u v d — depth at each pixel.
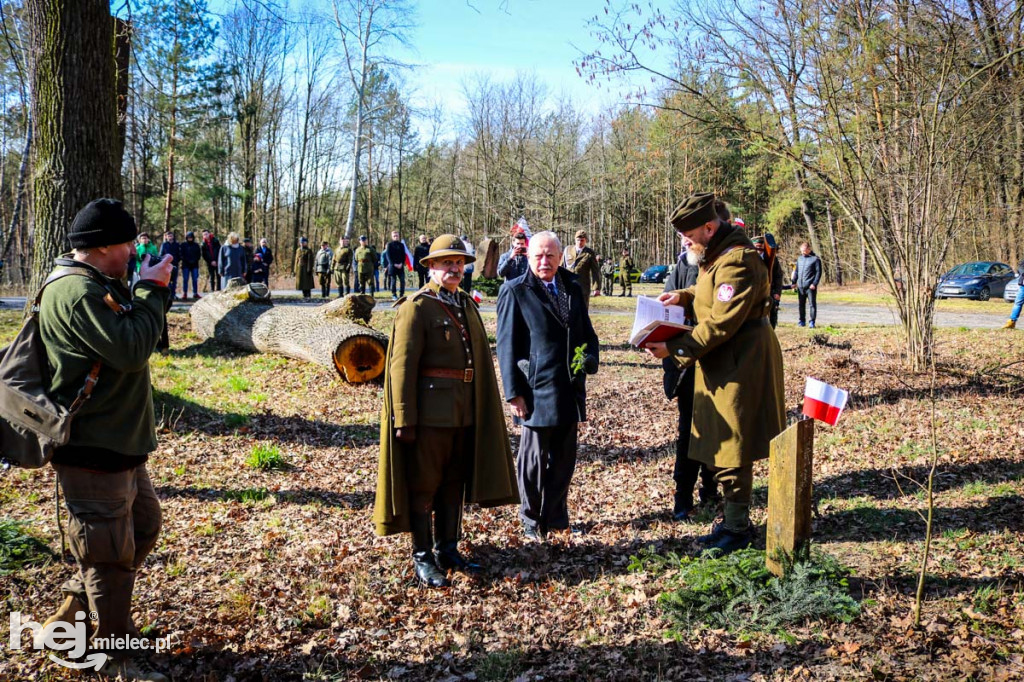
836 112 10.02
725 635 3.75
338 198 54.91
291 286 34.81
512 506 5.93
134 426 3.29
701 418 4.75
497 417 4.68
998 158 10.28
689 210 4.65
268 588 4.36
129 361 3.13
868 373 10.41
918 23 9.46
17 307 17.09
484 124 46.97
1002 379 9.67
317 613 4.08
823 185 11.09
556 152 42.09
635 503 5.94
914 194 10.09
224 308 12.43
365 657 3.70
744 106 11.00
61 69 8.41
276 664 3.61
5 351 3.15
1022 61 9.34
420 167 54.50
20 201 30.91
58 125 8.47
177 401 8.38
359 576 4.54
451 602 4.27
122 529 3.28
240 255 20.52
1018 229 13.32
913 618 3.66
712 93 10.74
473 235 53.53
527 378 5.07
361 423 8.47
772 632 3.72
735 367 4.59
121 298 3.26
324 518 5.56
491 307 22.39
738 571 4.11
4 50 12.41
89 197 8.59
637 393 10.33
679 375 5.31
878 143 10.34
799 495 3.99
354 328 10.40
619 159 42.66
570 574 4.64
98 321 3.07
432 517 4.96
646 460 7.22
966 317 19.22
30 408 3.04
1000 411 8.06
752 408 4.59
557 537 5.21
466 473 4.70
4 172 36.09
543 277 5.05
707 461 4.70
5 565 4.30
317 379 10.32
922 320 10.42
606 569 4.69
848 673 3.32
